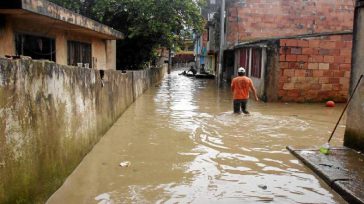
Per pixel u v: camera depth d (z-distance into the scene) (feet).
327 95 49.65
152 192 16.28
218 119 34.99
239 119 35.06
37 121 13.67
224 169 19.70
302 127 31.40
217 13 95.76
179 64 234.17
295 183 17.72
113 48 58.65
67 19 29.45
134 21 63.21
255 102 49.42
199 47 164.25
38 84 13.87
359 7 22.24
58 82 16.31
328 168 18.99
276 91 49.06
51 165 15.23
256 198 15.81
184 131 29.22
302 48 48.52
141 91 58.54
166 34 64.28
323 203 15.42
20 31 28.37
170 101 50.24
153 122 33.19
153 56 80.18
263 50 50.75
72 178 17.78
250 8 78.64
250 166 20.26
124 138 26.61
